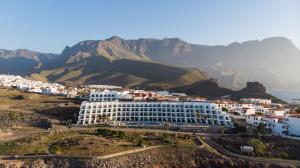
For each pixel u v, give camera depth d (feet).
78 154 609.01
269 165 618.03
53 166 586.04
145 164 618.03
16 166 571.28
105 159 600.80
